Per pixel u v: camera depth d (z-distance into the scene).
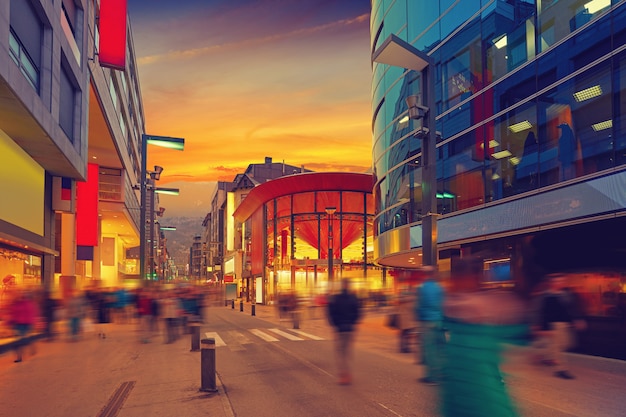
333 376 8.48
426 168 12.44
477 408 2.79
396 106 22.55
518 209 13.89
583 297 11.48
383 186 24.16
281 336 16.50
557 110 12.84
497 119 15.37
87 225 35.88
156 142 23.89
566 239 12.48
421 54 12.46
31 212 21.84
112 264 61.91
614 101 11.05
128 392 7.58
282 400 6.71
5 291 17.56
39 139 19.58
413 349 10.89
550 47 13.20
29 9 18.12
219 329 19.88
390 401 6.50
